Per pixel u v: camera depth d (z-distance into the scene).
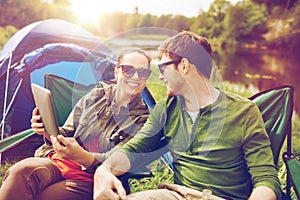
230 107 2.19
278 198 2.01
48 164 2.20
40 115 2.25
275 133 2.30
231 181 2.16
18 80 2.69
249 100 2.21
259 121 2.15
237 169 2.16
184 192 2.08
